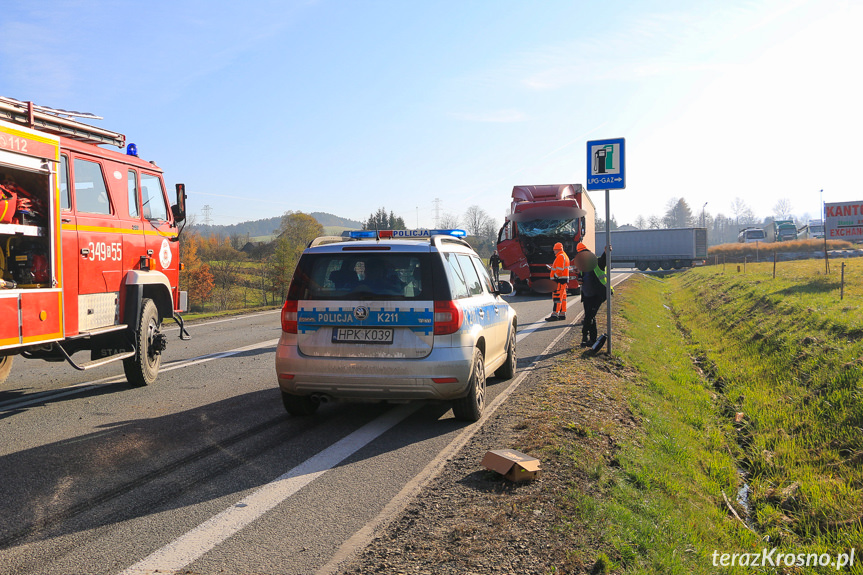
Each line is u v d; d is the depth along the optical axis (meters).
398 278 6.24
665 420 7.85
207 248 87.25
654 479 5.47
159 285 9.05
